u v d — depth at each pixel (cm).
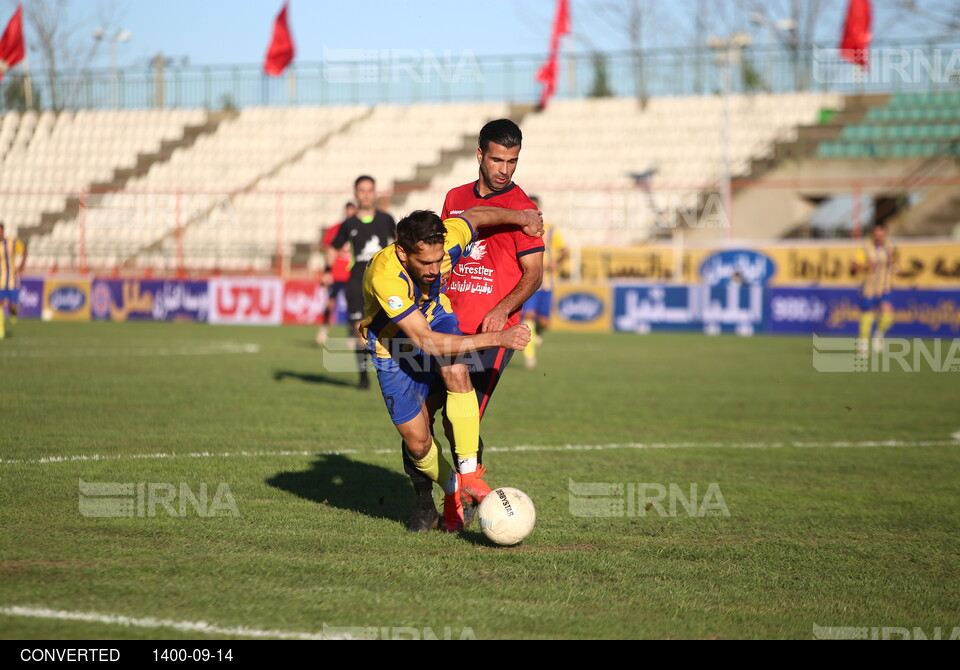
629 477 2077
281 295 7700
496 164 1636
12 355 4700
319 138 10169
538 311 4697
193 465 2047
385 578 1309
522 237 1669
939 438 2716
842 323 6719
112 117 10738
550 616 1184
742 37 9712
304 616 1153
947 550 1544
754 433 2752
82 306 8169
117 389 3372
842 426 2920
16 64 10625
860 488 2022
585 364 4841
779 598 1283
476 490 1523
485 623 1151
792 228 8381
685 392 3722
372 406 3117
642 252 7350
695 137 9300
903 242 6725
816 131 8862
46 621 1105
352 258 3619
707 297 7075
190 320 7912
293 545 1462
